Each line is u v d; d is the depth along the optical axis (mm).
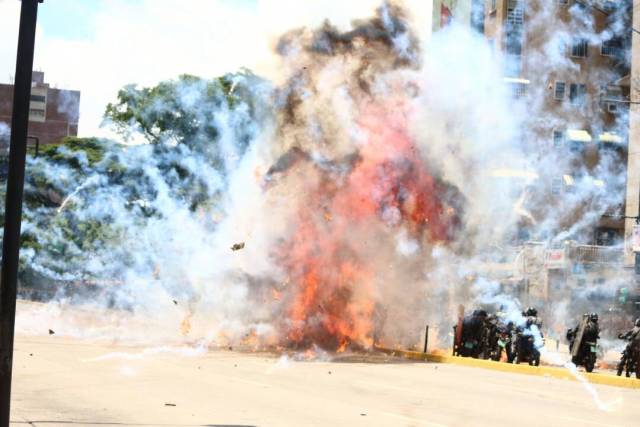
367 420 16234
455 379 26234
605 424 17156
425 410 18203
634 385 26750
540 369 29875
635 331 28531
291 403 18500
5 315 11266
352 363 31000
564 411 19188
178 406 17391
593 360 29875
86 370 24062
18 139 11289
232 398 19031
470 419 17031
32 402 17375
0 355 11242
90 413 16109
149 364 26719
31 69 11383
